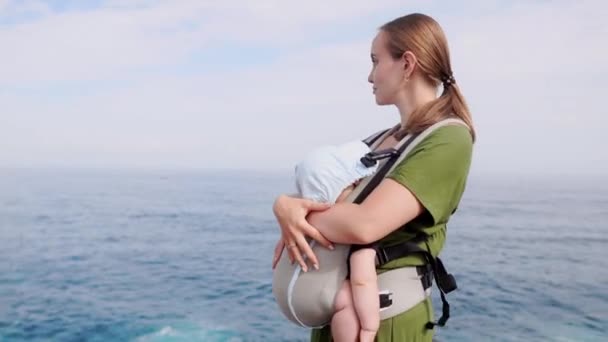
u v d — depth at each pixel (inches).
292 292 84.2
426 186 76.2
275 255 94.2
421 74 87.3
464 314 737.6
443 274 85.6
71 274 1055.6
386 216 74.7
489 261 1197.1
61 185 4082.2
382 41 92.0
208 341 641.6
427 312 84.2
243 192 3634.4
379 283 82.1
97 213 2218.3
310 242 84.0
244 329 689.6
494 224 1926.7
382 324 81.4
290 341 639.8
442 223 83.3
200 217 2158.0
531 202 2942.9
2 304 804.6
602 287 930.1
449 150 77.9
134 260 1223.5
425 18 88.4
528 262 1184.2
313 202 82.7
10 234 1619.1
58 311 768.3
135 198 3024.1
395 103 93.2
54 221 1929.1
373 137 102.2
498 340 625.3
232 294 888.3
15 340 633.0
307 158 87.3
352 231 76.0
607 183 5546.3
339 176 82.1
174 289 927.7
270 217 2178.9
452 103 85.4
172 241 1524.4
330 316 83.0
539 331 666.2
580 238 1593.3
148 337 656.4
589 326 693.3
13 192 3282.5
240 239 1572.3
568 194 3695.9
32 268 1107.9
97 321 719.7
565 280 992.2
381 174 81.1
